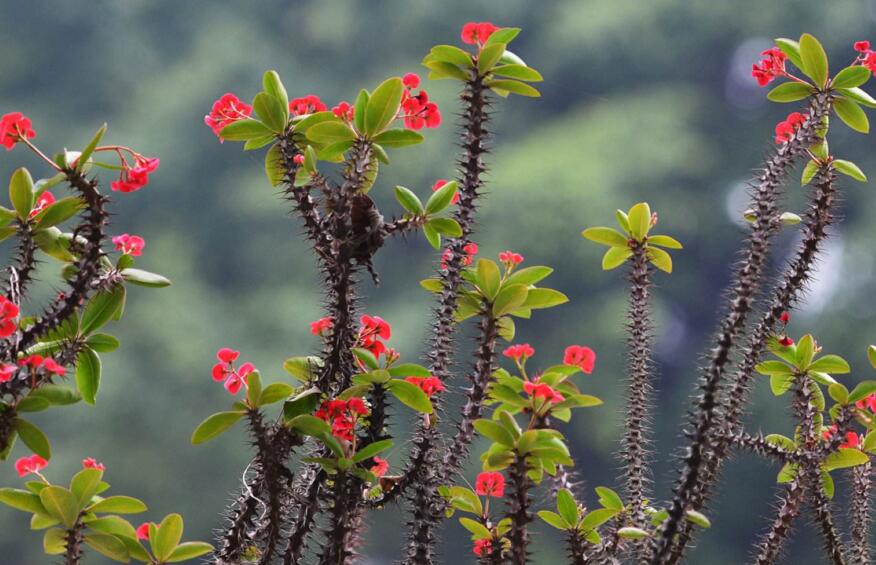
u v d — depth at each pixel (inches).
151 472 827.4
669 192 960.3
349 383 129.5
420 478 128.1
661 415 909.2
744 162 1023.6
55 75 1108.5
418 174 915.4
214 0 1134.4
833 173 141.3
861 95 139.7
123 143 1016.2
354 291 129.3
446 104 929.5
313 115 135.6
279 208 973.2
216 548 127.2
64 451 818.8
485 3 1091.9
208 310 915.4
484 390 128.6
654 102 1007.0
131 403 842.2
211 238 980.6
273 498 120.3
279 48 1125.1
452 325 132.3
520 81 133.5
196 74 1051.3
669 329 968.3
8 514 759.7
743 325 129.3
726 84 1073.5
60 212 122.6
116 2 1130.7
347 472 122.8
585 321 885.8
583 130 971.3
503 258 134.4
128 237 127.5
